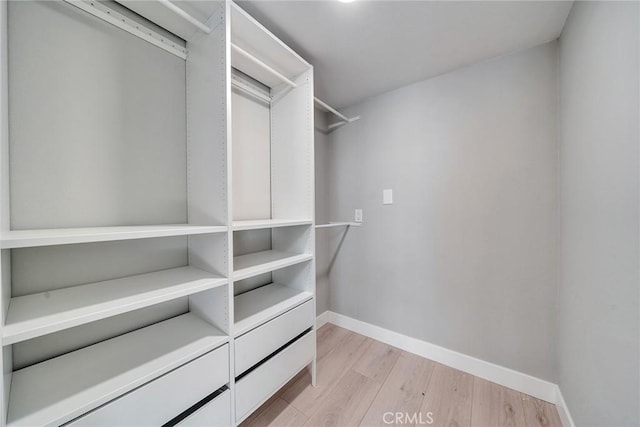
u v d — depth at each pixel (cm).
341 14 121
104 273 102
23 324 63
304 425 128
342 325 235
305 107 157
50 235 67
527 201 147
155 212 117
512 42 141
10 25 81
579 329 110
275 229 176
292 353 138
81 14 96
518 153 150
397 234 200
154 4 104
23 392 72
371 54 154
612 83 83
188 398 91
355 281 226
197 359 93
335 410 138
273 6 116
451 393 150
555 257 140
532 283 147
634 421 74
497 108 156
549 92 140
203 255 118
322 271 237
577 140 111
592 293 98
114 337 103
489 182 159
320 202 233
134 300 81
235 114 154
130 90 109
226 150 105
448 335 177
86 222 97
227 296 105
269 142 176
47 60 88
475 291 166
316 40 141
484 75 160
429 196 183
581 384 108
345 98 213
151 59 115
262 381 119
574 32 113
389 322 205
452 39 140
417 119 188
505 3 114
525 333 149
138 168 112
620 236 80
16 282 83
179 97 126
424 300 187
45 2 88
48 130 88
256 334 116
